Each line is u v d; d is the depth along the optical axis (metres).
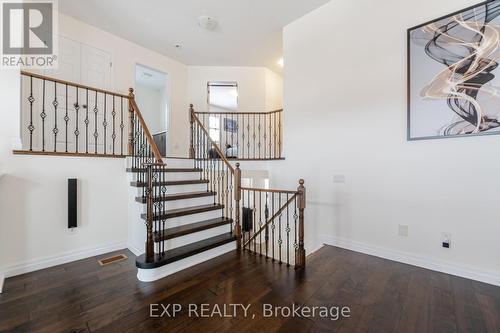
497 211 2.18
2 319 1.68
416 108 2.58
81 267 2.54
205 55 5.24
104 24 4.08
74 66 3.94
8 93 2.36
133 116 3.38
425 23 2.53
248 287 2.14
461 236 2.36
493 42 2.16
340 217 3.23
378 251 2.89
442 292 2.06
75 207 2.69
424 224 2.57
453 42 2.36
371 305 1.87
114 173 3.07
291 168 3.81
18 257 2.37
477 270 2.28
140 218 2.83
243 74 5.84
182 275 2.38
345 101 3.18
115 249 3.05
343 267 2.57
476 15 2.25
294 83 3.80
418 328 1.61
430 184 2.53
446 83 2.40
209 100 5.84
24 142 3.47
